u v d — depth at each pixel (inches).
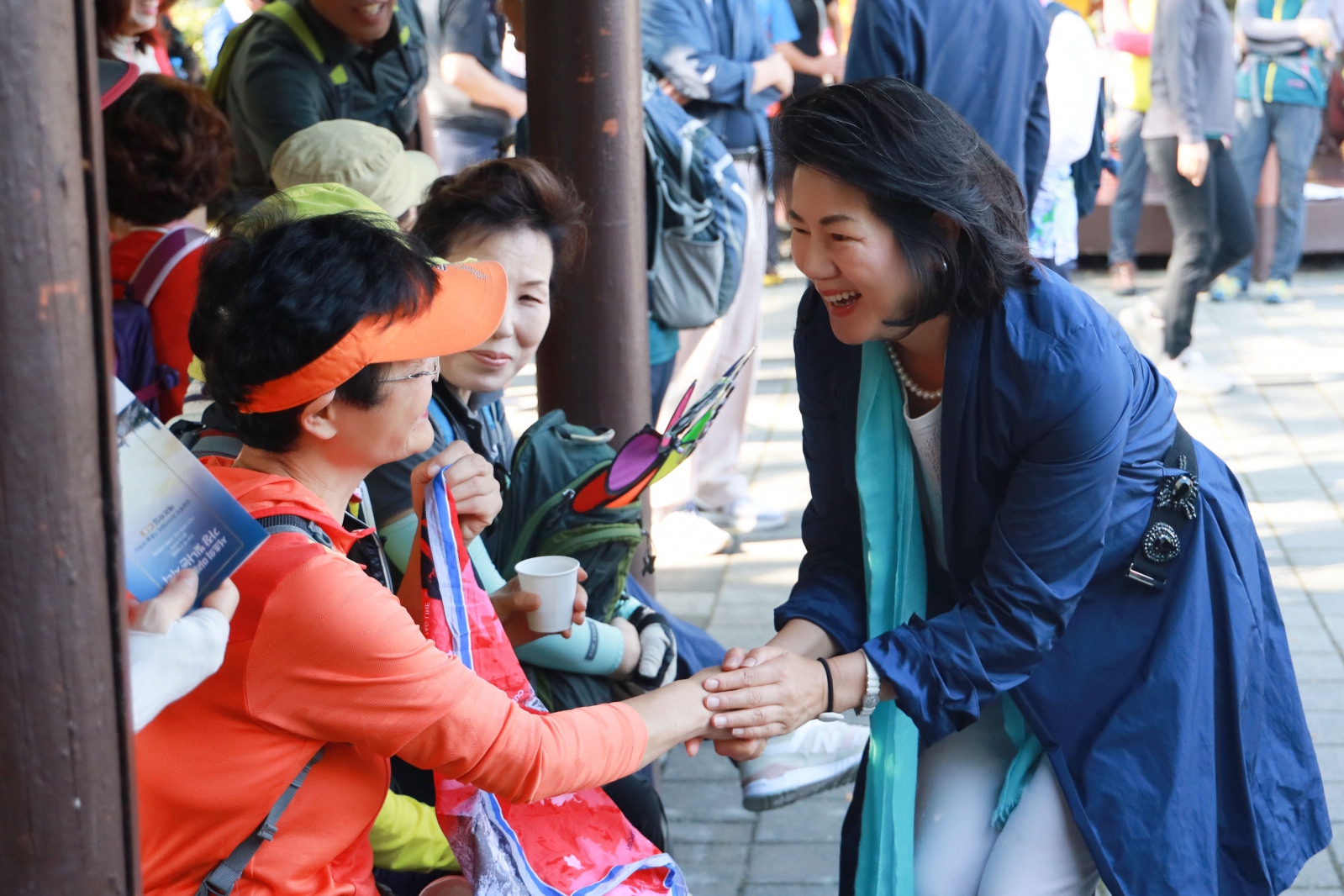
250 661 56.4
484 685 61.6
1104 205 350.3
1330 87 381.1
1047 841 78.1
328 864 61.2
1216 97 239.0
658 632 96.3
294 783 58.8
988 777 83.7
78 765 39.7
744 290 189.2
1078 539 73.8
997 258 69.0
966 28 160.6
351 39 146.2
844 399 82.0
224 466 66.4
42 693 38.7
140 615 47.8
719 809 129.0
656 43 183.6
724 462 196.2
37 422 37.1
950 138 67.5
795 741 110.8
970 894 81.3
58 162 36.2
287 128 141.6
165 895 58.1
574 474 89.4
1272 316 309.9
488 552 89.6
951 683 75.0
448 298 62.4
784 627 84.5
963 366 72.4
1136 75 318.7
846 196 67.3
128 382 109.2
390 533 81.3
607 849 71.1
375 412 61.1
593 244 113.0
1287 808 83.4
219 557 51.0
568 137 111.4
